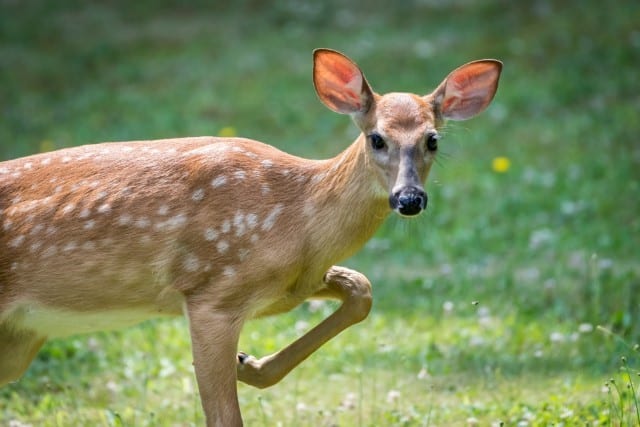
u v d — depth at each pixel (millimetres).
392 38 25812
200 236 8336
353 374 11406
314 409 10508
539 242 15234
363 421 10133
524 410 10047
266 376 8805
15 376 9070
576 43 24484
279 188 8547
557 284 13523
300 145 20172
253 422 10086
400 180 8062
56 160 8766
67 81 24391
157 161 8594
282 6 28891
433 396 10828
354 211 8484
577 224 15945
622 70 22922
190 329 8328
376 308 13344
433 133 8367
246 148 8742
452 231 16172
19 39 27047
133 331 12594
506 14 26844
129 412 10273
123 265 8391
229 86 23594
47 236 8461
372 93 8578
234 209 8391
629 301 12531
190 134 20484
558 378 11078
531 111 21328
